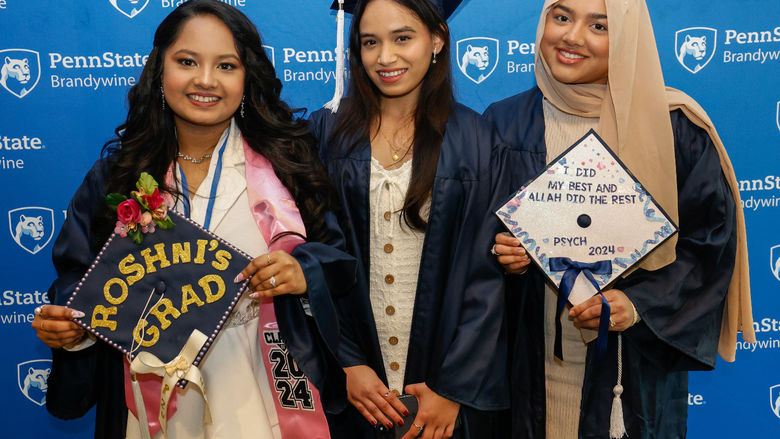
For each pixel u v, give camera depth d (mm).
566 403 1981
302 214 1817
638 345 1870
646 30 1839
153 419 1715
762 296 2748
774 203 2689
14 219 2637
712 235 1853
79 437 2834
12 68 2539
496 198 1906
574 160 1790
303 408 1826
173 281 1604
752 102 2631
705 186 1841
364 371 1895
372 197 1895
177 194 1710
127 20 2533
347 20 2561
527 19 2598
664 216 1753
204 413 1674
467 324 1835
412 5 1778
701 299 1872
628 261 1771
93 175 1798
